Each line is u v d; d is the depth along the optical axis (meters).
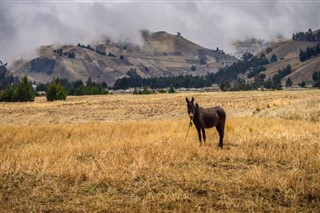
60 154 13.91
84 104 78.62
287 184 9.40
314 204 8.37
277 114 33.72
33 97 105.12
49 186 9.77
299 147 13.99
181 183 9.67
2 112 62.38
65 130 23.61
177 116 50.69
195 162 12.09
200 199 8.66
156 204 8.40
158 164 11.42
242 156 12.59
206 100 83.25
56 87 105.25
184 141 16.22
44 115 56.75
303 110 32.19
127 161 12.11
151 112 57.66
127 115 54.72
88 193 9.27
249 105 60.47
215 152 13.27
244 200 8.51
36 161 12.30
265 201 8.52
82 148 15.02
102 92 157.38
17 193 9.29
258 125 23.98
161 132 22.16
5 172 10.80
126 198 8.86
